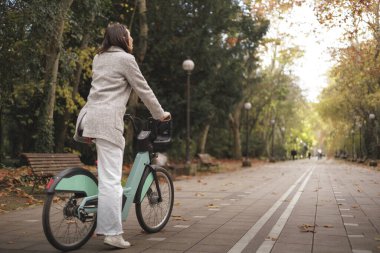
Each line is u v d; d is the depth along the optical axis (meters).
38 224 5.85
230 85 23.17
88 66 17.44
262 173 20.81
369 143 44.19
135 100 19.39
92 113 4.36
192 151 35.56
